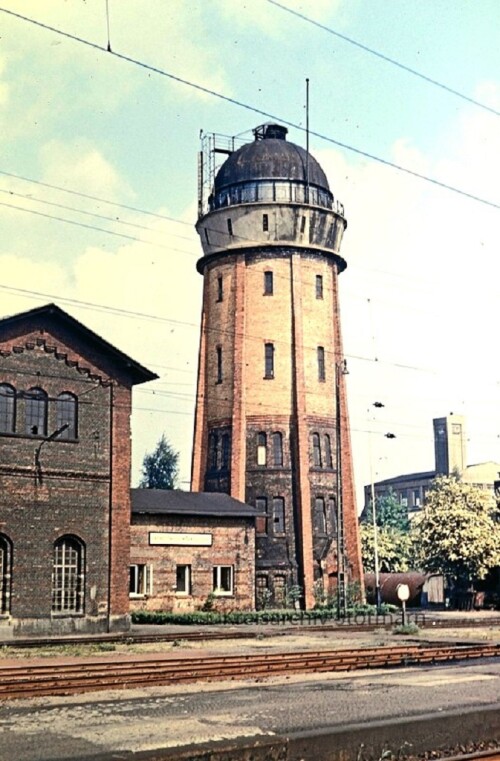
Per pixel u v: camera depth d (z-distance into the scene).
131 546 47.56
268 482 57.84
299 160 61.53
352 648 27.02
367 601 67.06
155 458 100.50
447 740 13.23
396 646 28.19
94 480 37.12
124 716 14.76
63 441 36.50
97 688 18.25
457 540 63.81
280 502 57.88
